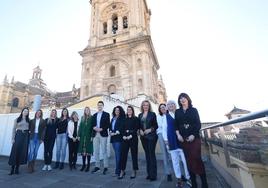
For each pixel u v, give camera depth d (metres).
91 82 30.72
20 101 57.41
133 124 6.33
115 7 37.06
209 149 8.12
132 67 29.27
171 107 6.41
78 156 8.72
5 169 7.26
